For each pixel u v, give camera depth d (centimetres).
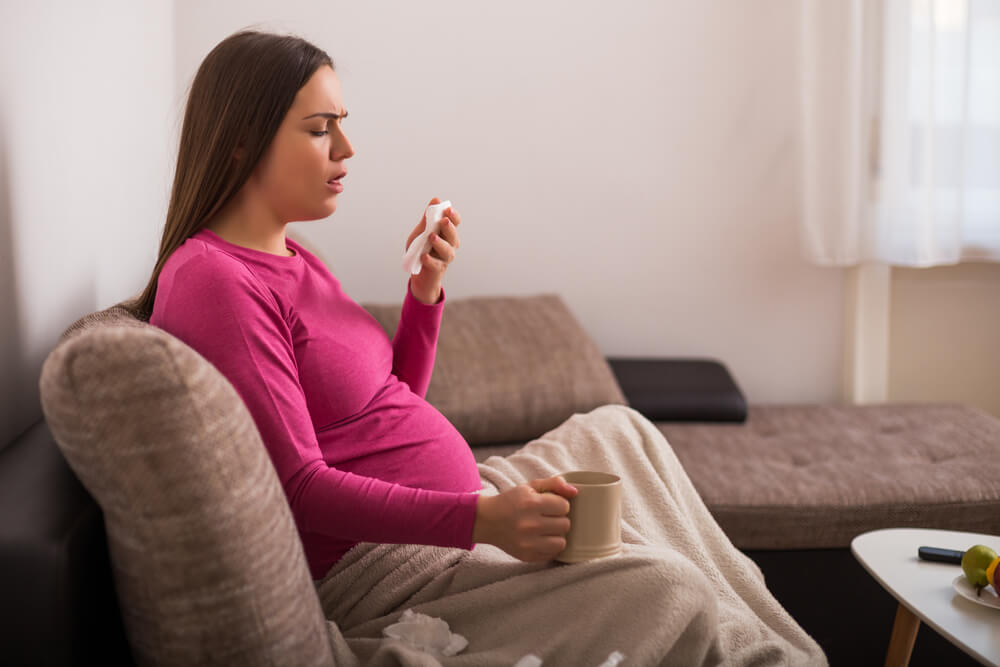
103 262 179
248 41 122
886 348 291
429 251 144
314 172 122
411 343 148
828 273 291
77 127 161
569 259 285
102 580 95
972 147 277
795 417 256
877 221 272
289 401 108
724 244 288
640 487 141
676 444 225
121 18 198
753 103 283
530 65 277
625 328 289
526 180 281
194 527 82
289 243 136
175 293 110
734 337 292
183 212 123
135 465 81
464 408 218
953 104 269
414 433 128
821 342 295
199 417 83
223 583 84
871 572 140
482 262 283
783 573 193
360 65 272
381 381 130
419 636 106
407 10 271
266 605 86
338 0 269
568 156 281
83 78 166
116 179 191
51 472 100
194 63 265
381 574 119
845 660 193
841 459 217
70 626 86
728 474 203
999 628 121
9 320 125
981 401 304
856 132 267
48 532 86
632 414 157
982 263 297
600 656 100
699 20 279
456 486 129
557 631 104
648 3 277
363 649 108
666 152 283
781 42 281
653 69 280
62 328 151
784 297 292
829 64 266
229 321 107
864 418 253
